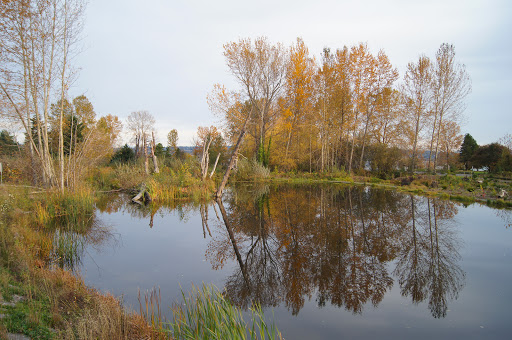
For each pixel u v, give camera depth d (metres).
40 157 12.37
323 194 17.95
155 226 10.35
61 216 10.50
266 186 22.31
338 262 6.89
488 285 5.61
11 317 3.53
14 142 14.96
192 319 3.91
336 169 28.02
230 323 3.59
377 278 5.99
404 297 5.18
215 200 15.91
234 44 25.09
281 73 26.58
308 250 7.77
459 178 20.08
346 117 28.58
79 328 3.36
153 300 4.88
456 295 5.23
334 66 27.67
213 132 30.19
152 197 15.27
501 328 4.19
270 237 9.02
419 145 30.41
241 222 10.99
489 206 13.24
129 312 4.24
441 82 26.31
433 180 20.02
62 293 4.59
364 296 5.22
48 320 3.74
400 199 15.61
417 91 27.11
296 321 4.38
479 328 4.20
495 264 6.65
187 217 11.84
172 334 3.72
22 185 12.16
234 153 17.69
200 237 9.04
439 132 27.02
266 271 6.37
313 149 30.89
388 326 4.25
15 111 12.44
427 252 7.51
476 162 27.12
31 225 9.02
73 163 13.01
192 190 16.50
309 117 28.53
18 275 5.06
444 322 4.36
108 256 7.20
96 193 16.14
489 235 8.88
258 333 4.00
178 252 7.60
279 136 29.89
